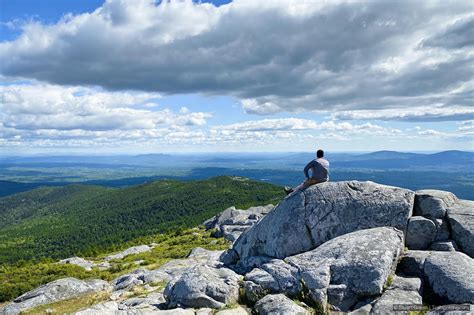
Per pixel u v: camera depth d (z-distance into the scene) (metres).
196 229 79.50
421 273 13.77
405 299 11.97
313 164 19.78
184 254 47.59
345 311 12.53
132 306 16.03
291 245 17.77
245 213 74.56
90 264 52.44
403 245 15.39
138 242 86.50
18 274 41.06
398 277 13.52
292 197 19.22
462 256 13.52
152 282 23.78
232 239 54.00
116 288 25.12
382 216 16.80
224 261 21.22
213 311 13.20
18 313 21.31
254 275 14.74
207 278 14.61
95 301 20.64
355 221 17.05
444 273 12.72
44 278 37.56
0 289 33.88
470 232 15.53
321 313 12.38
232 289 14.19
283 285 13.64
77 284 26.17
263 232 19.45
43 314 19.91
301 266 14.12
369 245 14.14
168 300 14.80
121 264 46.38
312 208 18.03
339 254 14.09
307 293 13.11
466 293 11.73
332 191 18.34
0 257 183.50
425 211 17.19
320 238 17.39
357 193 17.94
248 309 13.25
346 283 13.09
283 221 18.41
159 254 53.28
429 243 16.20
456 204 17.64
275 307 12.09
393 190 17.77
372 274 12.93
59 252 184.75
